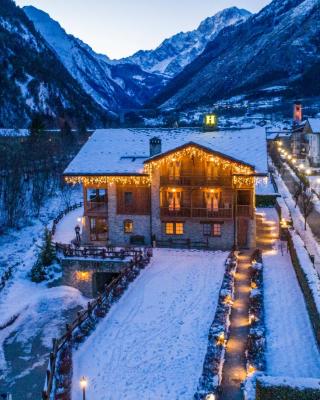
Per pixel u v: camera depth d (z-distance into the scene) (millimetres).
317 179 81625
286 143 130000
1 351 31344
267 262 39031
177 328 29125
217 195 43031
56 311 37094
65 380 23422
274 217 55562
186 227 44375
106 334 28734
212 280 36344
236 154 43594
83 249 43375
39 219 66812
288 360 23734
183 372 24281
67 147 104125
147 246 45031
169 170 43156
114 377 24078
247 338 26578
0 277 44031
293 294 32031
